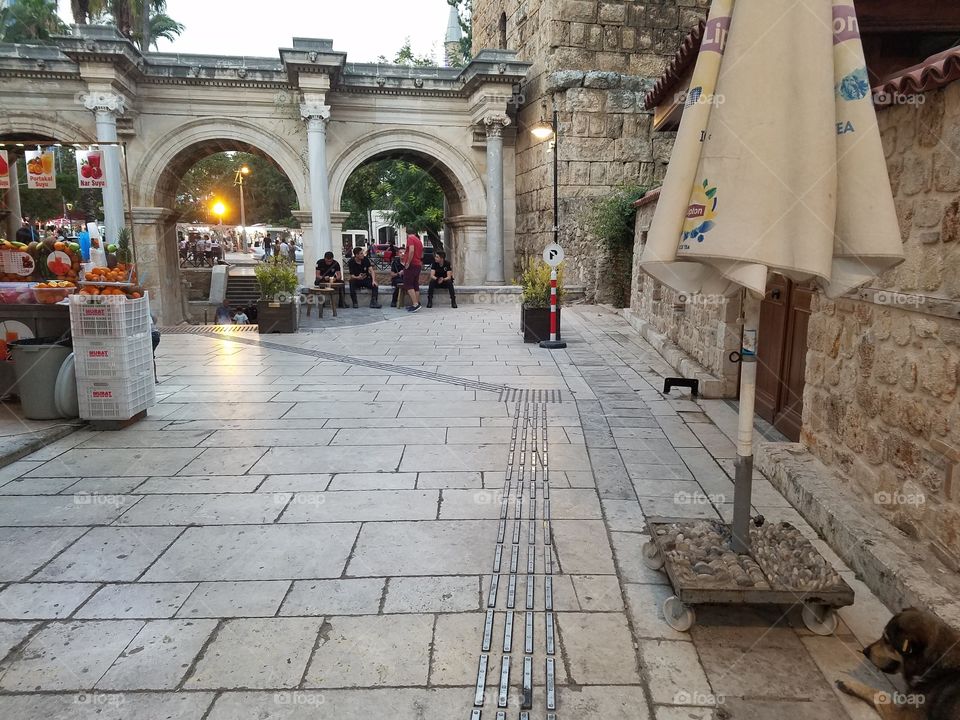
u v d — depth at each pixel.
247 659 2.49
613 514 3.79
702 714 2.21
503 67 16.20
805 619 2.63
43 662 2.47
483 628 2.69
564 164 15.85
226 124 16.72
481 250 18.61
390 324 12.66
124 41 14.23
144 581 3.04
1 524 3.63
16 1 23.78
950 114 2.80
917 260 3.05
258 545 3.39
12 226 15.44
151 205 16.45
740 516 2.76
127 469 4.52
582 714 2.21
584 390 6.96
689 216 2.36
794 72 2.16
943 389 2.81
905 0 3.50
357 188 30.28
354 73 17.06
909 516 3.07
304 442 5.13
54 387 5.41
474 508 3.87
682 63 6.17
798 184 2.17
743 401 2.71
